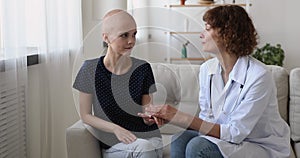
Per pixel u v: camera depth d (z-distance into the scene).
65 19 2.41
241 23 1.60
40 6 2.13
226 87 1.64
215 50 1.62
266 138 1.61
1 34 1.75
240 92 1.60
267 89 1.54
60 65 2.35
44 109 2.22
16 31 1.82
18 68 1.86
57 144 2.37
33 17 2.10
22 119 2.00
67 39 2.44
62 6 2.38
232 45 1.60
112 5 2.94
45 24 2.16
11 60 1.79
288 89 2.16
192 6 4.66
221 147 1.50
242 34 1.60
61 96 2.38
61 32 2.37
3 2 1.73
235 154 1.52
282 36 4.73
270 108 1.60
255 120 1.54
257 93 1.53
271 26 4.73
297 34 4.70
